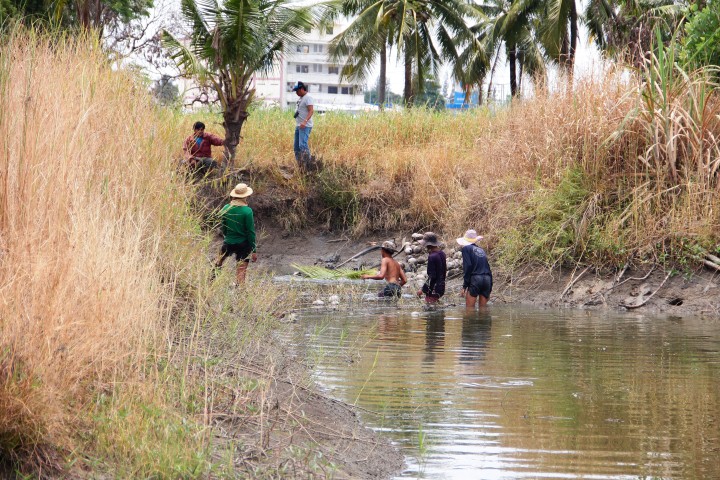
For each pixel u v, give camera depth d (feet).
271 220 109.91
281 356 40.42
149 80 51.70
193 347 33.76
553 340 49.78
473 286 69.87
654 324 58.08
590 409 32.24
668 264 72.79
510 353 44.86
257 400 29.94
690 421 30.53
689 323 58.85
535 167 86.53
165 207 43.91
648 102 75.41
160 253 39.99
